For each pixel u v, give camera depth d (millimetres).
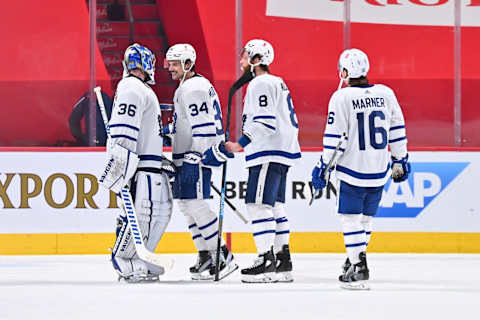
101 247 24062
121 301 14305
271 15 26219
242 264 21000
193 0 26312
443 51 26062
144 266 17281
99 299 14578
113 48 26188
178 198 17891
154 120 17359
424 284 16953
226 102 26219
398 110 16578
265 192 17078
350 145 16125
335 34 26188
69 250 24062
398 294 15359
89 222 24062
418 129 26094
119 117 16875
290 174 24203
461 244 24078
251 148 17297
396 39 26141
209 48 26375
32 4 25938
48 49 25969
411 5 26094
